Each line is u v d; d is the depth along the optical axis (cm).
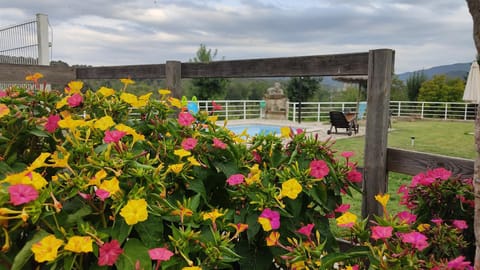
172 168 123
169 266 103
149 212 104
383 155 178
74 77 393
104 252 94
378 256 103
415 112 1656
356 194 354
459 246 124
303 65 207
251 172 140
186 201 120
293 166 144
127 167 112
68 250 92
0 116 125
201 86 1742
